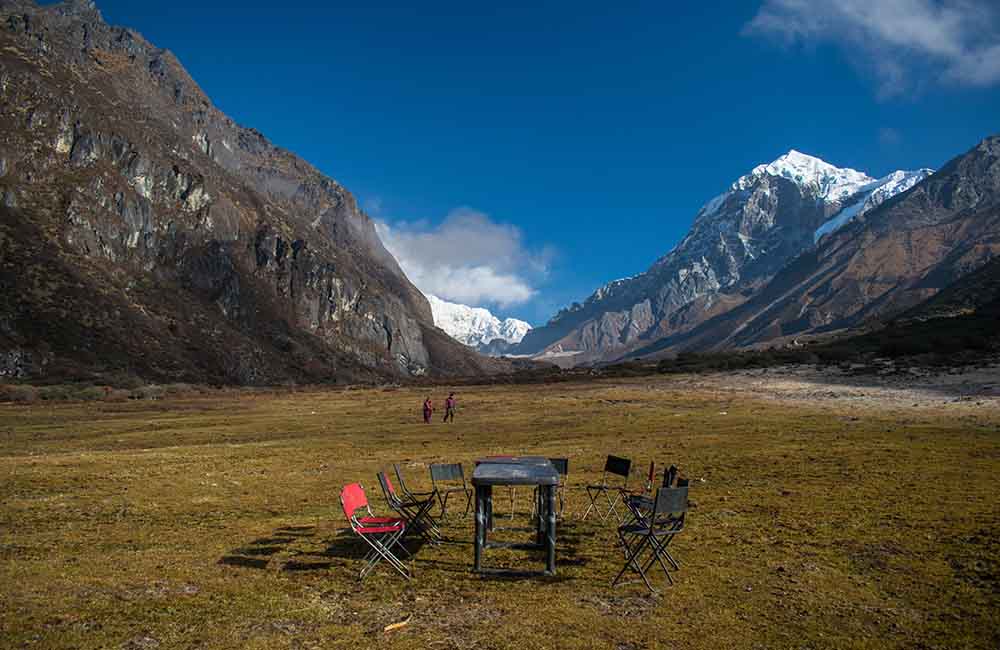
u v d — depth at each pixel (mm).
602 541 12914
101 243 188375
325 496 17734
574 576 10641
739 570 10734
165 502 16922
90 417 51719
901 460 20406
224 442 33531
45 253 160625
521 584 10242
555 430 34906
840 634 8188
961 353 58906
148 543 12742
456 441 31141
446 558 11781
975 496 15156
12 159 180500
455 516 15289
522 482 10664
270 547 12445
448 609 9102
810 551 11617
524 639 8008
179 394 86312
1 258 148500
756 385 57562
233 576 10570
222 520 14836
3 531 13781
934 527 12750
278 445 30688
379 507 16266
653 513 10227
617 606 9211
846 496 15672
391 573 10836
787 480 18031
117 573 10617
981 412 33406
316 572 10828
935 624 8453
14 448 31453
